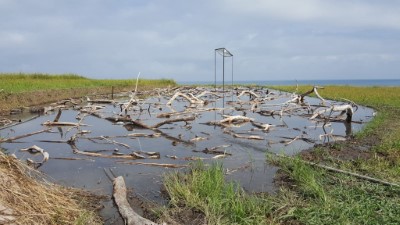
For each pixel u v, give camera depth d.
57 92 28.08
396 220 5.66
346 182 7.49
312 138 13.34
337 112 21.48
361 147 11.12
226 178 8.30
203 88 38.16
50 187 6.68
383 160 9.34
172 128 15.65
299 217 5.90
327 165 8.98
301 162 8.60
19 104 22.41
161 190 7.50
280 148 11.64
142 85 42.19
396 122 15.57
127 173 8.77
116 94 33.19
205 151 11.21
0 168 5.55
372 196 6.66
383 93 30.98
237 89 37.00
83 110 19.81
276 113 20.47
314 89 22.03
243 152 11.10
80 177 8.48
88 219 5.77
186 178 7.74
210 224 5.62
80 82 38.25
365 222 5.61
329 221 5.67
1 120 16.50
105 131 15.03
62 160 10.08
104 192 7.42
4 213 4.73
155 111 21.42
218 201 6.23
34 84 30.08
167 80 51.19
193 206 6.34
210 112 21.78
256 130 15.21
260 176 8.45
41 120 17.81
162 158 10.38
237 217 5.80
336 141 12.27
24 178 5.76
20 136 13.15
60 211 5.61
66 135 13.96
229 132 14.29
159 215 6.11
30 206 5.29
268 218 5.92
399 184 7.24
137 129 15.55
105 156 10.37
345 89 37.41
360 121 17.36
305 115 19.78
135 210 6.48
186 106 23.62
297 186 7.51
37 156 10.53
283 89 39.19
